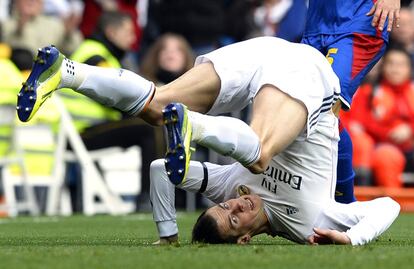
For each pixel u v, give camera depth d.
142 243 15.34
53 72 14.00
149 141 29.08
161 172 14.78
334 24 17.83
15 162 29.05
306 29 18.27
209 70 15.02
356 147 30.88
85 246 14.26
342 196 17.41
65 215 28.58
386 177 31.14
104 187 29.55
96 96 14.45
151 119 14.92
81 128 29.62
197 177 14.95
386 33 17.77
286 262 11.73
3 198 31.84
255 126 13.92
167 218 14.88
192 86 14.94
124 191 31.14
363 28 17.59
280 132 13.89
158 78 31.22
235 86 14.92
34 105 13.98
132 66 32.31
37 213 29.94
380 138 31.30
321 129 14.61
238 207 14.43
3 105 28.81
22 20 33.53
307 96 14.15
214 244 14.31
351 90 17.34
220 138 13.38
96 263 11.56
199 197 32.44
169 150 12.92
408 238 17.44
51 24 34.06
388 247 13.98
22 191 32.28
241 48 15.12
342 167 17.11
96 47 28.98
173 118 12.84
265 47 14.94
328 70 14.72
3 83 28.75
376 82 31.36
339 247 13.66
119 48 29.28
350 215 14.73
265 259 11.98
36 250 13.24
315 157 14.60
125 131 29.05
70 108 29.48
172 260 11.84
